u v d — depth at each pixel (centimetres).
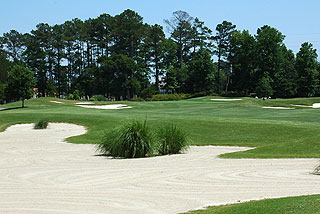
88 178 1045
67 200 774
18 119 3303
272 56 8719
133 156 1505
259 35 9081
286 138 2016
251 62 8994
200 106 4878
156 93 9281
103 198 789
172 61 10625
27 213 673
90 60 11481
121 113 3872
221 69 10925
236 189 852
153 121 2592
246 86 9025
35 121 3167
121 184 945
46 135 2512
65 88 11281
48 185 951
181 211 668
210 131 2262
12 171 1194
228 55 10456
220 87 10500
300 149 1516
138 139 1542
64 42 10981
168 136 1636
